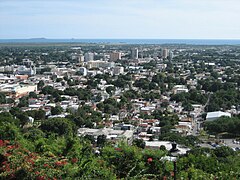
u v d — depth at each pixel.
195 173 13.95
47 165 12.20
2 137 16.64
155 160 14.20
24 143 15.95
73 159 13.64
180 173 13.80
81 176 12.20
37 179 11.64
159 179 13.76
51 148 15.44
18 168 11.93
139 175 13.30
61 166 12.40
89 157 14.27
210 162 15.63
